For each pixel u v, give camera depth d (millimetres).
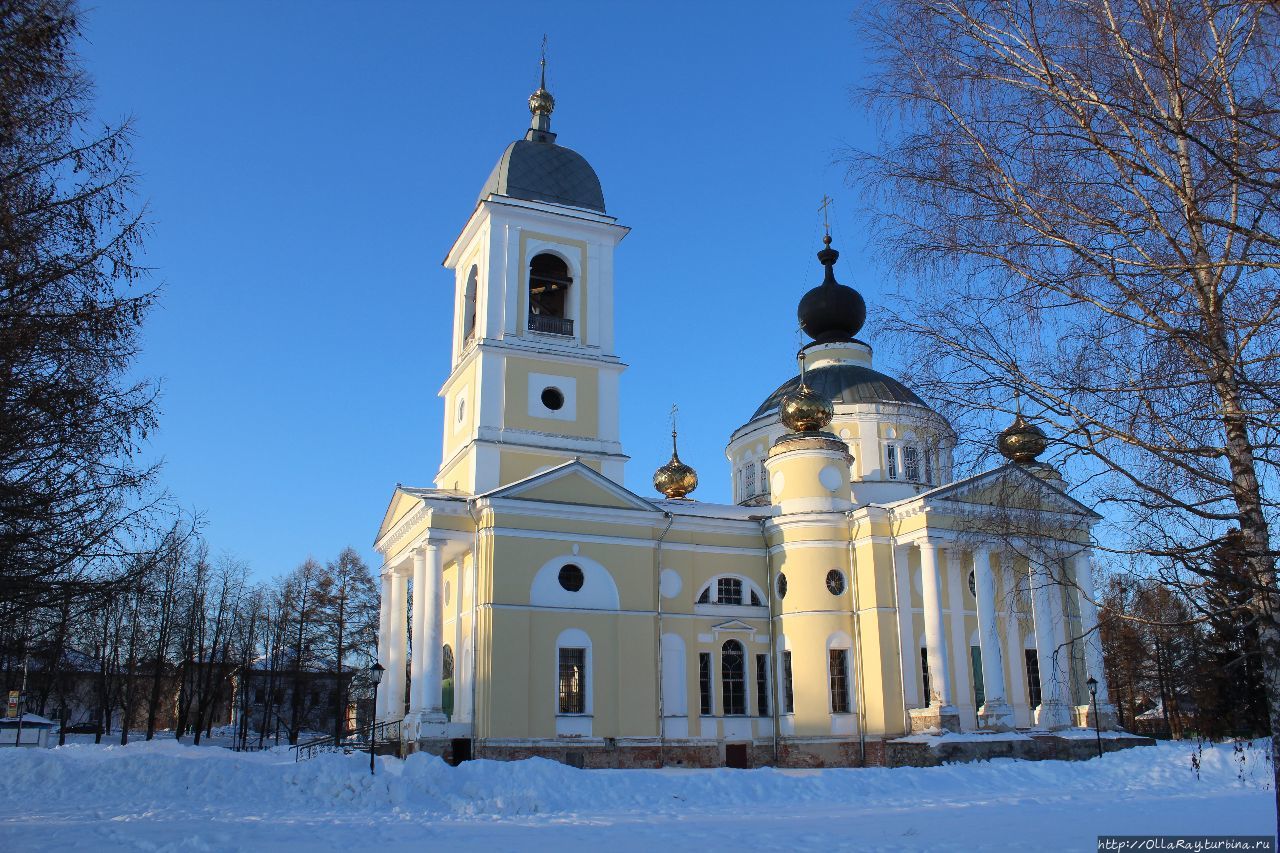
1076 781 29422
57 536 15406
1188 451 11750
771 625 41625
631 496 39094
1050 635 38094
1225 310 11602
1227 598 11836
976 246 13070
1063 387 12484
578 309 42719
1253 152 11016
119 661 60000
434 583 36125
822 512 40938
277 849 16266
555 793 24734
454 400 43719
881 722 37969
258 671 78312
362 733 41625
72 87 15828
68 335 15008
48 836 17656
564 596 37094
